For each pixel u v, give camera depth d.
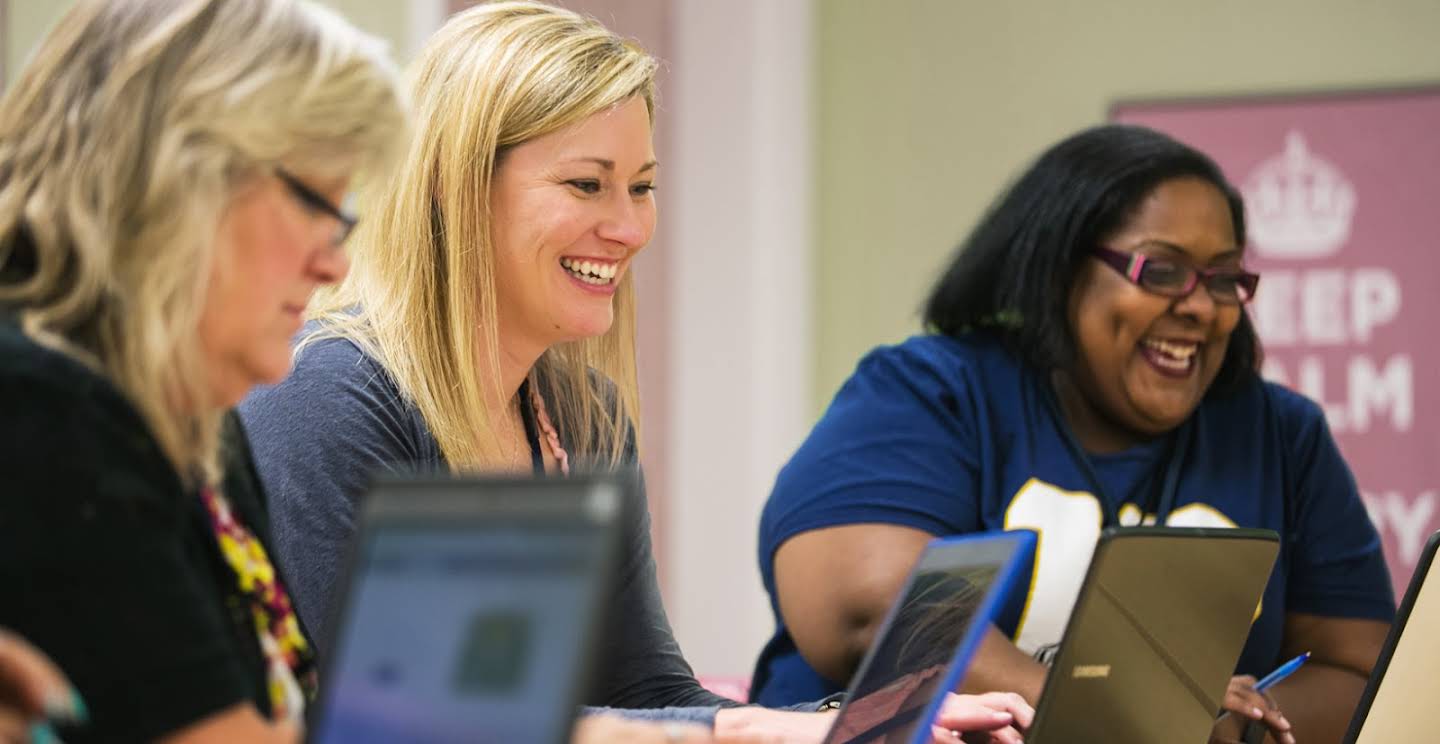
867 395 5.04
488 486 1.92
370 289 4.02
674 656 4.41
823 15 10.27
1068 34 10.02
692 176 10.05
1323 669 5.07
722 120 10.01
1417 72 9.66
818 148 10.27
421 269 4.00
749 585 9.95
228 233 2.44
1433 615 3.71
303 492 3.70
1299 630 5.20
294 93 2.44
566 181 4.02
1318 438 5.30
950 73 10.14
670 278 10.05
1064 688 3.15
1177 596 3.26
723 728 3.47
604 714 3.52
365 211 4.06
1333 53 9.75
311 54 2.49
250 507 2.92
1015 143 10.05
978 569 2.86
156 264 2.37
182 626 2.23
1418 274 9.63
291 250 2.48
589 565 1.82
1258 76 9.81
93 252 2.37
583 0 9.77
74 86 2.44
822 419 5.12
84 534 2.18
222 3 2.48
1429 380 9.62
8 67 7.46
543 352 4.38
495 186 4.02
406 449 3.88
